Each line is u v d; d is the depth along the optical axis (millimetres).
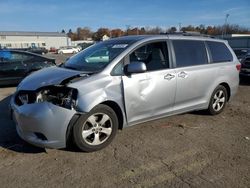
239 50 14906
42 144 3959
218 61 6039
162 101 4965
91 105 4016
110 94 4246
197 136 5000
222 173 3729
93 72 4301
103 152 4270
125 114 4516
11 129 5176
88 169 3771
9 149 4320
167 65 5043
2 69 9469
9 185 3395
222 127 5508
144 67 4375
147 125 5473
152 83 4738
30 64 9984
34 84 4207
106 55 4680
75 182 3469
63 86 3953
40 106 3928
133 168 3816
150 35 5180
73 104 3938
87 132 4148
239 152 4375
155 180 3539
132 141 4695
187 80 5297
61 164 3887
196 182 3506
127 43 4789
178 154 4258
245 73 11242
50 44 89062
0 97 8125
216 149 4469
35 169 3754
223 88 6195
